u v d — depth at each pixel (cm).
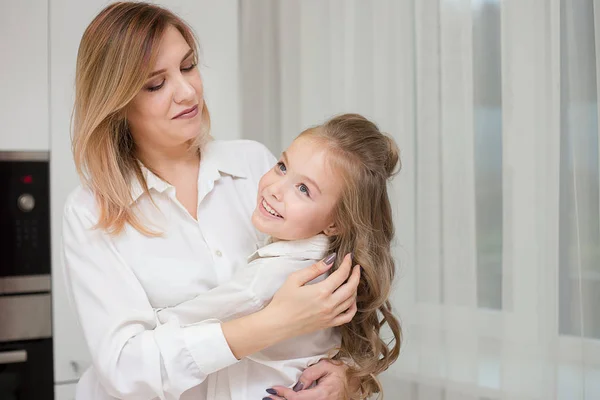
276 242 115
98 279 117
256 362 115
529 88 146
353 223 110
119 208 120
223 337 104
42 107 204
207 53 221
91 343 113
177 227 128
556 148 142
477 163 160
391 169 119
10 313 204
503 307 153
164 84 120
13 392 205
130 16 118
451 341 168
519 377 150
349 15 196
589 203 140
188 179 134
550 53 143
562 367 145
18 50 201
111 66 116
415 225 177
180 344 105
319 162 107
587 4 140
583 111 140
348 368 114
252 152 147
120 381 107
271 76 234
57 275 207
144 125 123
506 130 151
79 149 120
